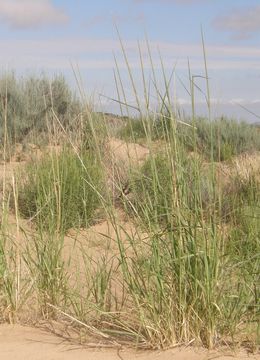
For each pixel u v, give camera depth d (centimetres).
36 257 536
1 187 823
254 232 526
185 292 400
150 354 394
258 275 443
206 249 399
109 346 414
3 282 479
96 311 466
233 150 1173
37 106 1202
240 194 688
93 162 838
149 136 417
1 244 488
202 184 446
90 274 526
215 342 402
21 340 432
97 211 793
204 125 936
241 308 416
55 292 494
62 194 708
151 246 413
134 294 417
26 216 773
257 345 395
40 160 929
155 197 411
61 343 424
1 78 1285
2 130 1106
